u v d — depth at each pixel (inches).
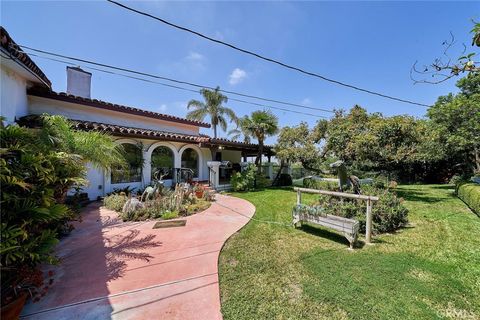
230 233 220.4
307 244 192.1
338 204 241.4
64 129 207.2
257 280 136.3
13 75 249.4
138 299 118.3
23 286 111.3
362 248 183.5
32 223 116.3
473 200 305.3
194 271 147.3
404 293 121.3
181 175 501.0
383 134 406.3
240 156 772.6
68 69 448.5
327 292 122.2
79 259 163.8
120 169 397.7
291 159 562.9
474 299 116.0
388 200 243.3
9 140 113.4
